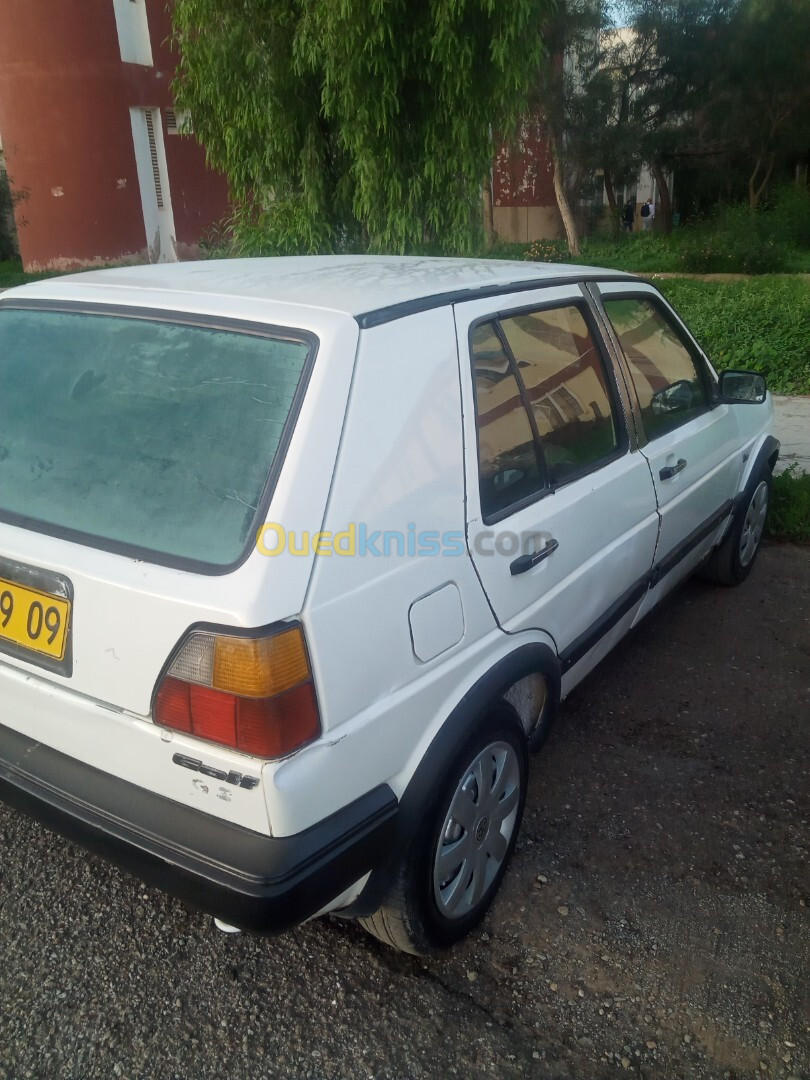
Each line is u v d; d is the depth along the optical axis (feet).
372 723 6.36
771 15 80.02
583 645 9.70
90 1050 7.02
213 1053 7.04
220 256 31.30
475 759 7.67
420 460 6.87
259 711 5.65
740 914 8.60
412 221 22.66
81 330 7.63
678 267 71.56
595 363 10.11
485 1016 7.43
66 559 6.38
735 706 12.28
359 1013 7.43
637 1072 6.98
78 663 6.39
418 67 21.33
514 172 94.68
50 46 64.64
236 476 6.18
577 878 9.02
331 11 19.48
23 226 71.26
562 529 8.73
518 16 19.99
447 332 7.51
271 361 6.56
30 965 7.79
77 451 7.04
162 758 6.10
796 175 99.25
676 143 89.04
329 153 24.03
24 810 6.84
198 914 8.43
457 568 7.20
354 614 6.15
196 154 72.38
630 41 87.51
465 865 7.92
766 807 10.19
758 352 30.04
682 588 16.24
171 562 6.02
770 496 16.88
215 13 21.53
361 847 6.31
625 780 10.62
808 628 14.62
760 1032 7.35
